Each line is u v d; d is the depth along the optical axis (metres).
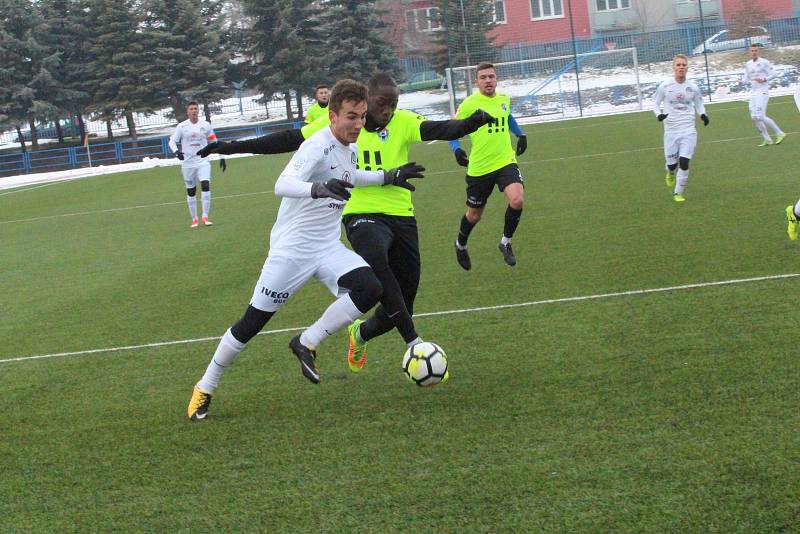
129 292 14.71
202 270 16.22
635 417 6.91
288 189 7.21
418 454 6.64
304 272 7.81
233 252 18.02
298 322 11.45
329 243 7.89
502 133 13.56
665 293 10.85
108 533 5.82
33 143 76.31
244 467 6.74
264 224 22.00
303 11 77.31
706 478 5.73
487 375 8.44
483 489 5.91
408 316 8.32
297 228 7.72
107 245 20.98
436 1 63.00
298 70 75.75
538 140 39.94
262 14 76.88
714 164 24.12
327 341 10.30
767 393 7.11
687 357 8.27
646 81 62.03
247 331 7.77
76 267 18.03
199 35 76.00
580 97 57.06
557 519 5.38
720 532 5.07
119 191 37.81
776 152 25.36
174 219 25.06
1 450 7.61
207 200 22.69
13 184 55.91
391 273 8.33
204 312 12.65
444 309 11.35
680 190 18.36
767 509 5.27
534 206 20.09
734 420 6.63
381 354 9.62
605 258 13.52
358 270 7.79
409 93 79.38
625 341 9.03
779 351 8.13
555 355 8.82
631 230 15.71
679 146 18.86
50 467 7.11
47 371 10.16
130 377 9.61
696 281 11.29
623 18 82.31
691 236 14.48
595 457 6.23
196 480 6.57
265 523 5.75
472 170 13.60
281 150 8.27
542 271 13.11
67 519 6.09
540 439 6.67
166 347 10.80
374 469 6.44
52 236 23.94
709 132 33.62
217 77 76.56
